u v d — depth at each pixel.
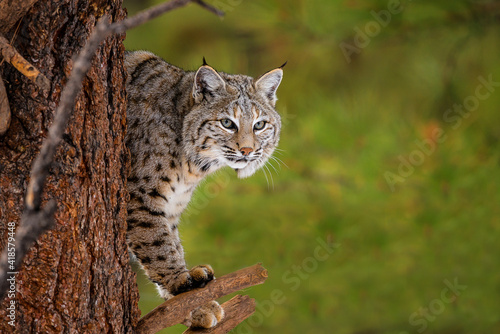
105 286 5.12
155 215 6.99
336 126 10.99
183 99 7.37
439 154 10.88
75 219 4.83
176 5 3.24
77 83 3.31
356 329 10.91
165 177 7.11
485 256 10.90
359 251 10.91
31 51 4.64
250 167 8.20
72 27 4.74
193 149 7.33
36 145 4.69
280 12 11.33
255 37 12.35
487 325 10.95
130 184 6.89
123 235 5.34
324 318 10.77
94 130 4.94
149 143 7.03
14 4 4.46
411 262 10.91
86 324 4.99
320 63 12.07
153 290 10.11
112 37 5.08
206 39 13.05
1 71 4.62
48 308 4.82
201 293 5.70
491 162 10.87
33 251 4.73
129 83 7.17
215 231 10.72
